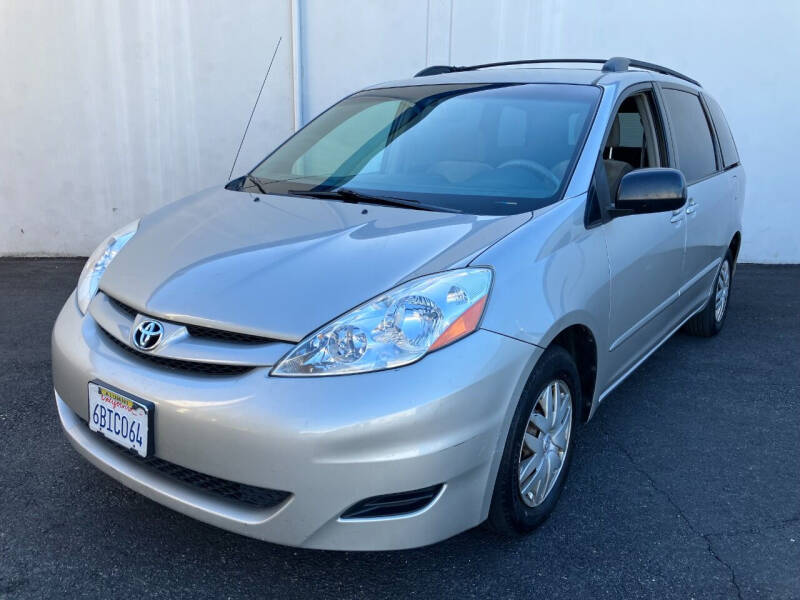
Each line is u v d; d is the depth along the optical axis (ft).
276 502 6.43
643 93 11.28
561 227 8.02
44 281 19.01
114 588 7.09
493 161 9.43
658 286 10.79
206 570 7.41
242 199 9.57
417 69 21.33
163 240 8.46
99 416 7.12
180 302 6.98
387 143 10.43
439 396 6.26
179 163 21.35
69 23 20.15
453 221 7.98
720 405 12.17
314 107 21.33
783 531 8.43
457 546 7.95
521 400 7.14
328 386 6.18
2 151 20.89
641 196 8.81
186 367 6.73
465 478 6.62
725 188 14.42
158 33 20.43
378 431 6.09
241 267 7.35
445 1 20.90
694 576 7.55
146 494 7.02
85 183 21.27
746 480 9.64
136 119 20.95
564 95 10.18
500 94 10.55
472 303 6.72
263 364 6.36
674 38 21.63
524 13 21.18
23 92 20.52
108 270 8.20
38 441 10.02
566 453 8.43
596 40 21.52
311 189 9.76
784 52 21.77
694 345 15.51
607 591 7.28
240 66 20.85
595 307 8.33
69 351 7.61
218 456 6.33
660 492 9.26
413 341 6.38
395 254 7.23
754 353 15.01
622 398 12.39
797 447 10.67
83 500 8.59
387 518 6.39
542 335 7.18
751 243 23.43
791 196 22.97
